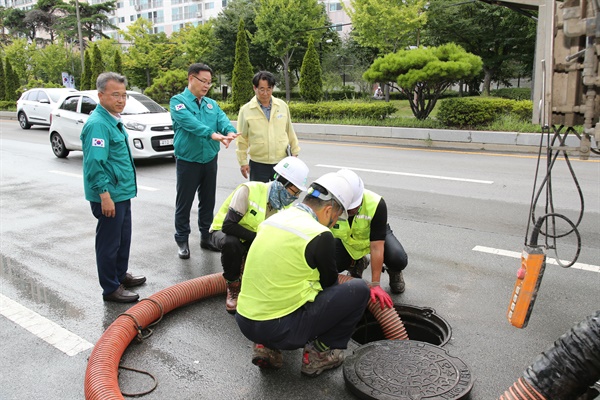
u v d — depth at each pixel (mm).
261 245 2896
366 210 3697
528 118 13250
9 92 29312
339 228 3898
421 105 14703
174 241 5824
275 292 2848
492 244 5477
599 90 2227
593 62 2160
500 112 13430
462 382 2957
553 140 2584
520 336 3609
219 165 10680
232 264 3877
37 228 6406
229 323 3877
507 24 23375
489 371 3205
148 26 33250
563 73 2404
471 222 6289
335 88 29703
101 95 3889
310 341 3090
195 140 4965
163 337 3668
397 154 11633
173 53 32844
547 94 2436
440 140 13086
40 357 3436
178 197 5133
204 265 5086
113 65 29984
